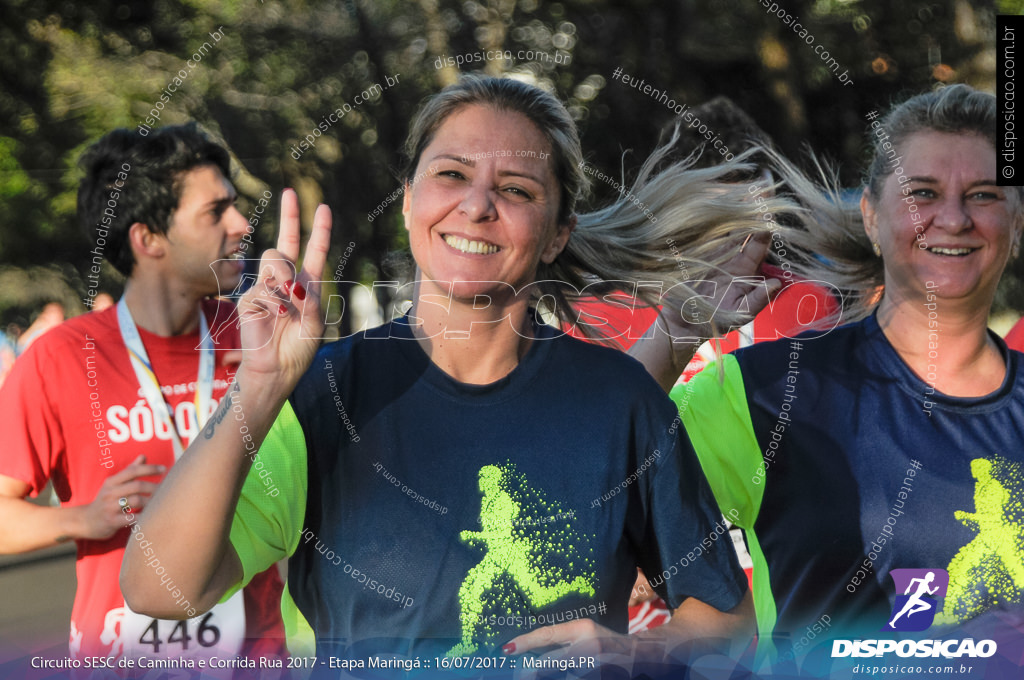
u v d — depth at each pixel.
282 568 3.80
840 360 3.20
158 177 3.50
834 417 3.13
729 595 2.87
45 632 4.33
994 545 3.05
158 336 3.51
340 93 6.14
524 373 2.80
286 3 6.38
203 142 3.58
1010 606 3.08
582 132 5.49
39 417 3.35
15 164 9.12
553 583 2.75
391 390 2.78
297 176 6.13
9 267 9.89
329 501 2.74
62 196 9.13
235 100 6.40
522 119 2.76
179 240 3.53
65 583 5.27
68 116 8.39
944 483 3.07
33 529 3.21
